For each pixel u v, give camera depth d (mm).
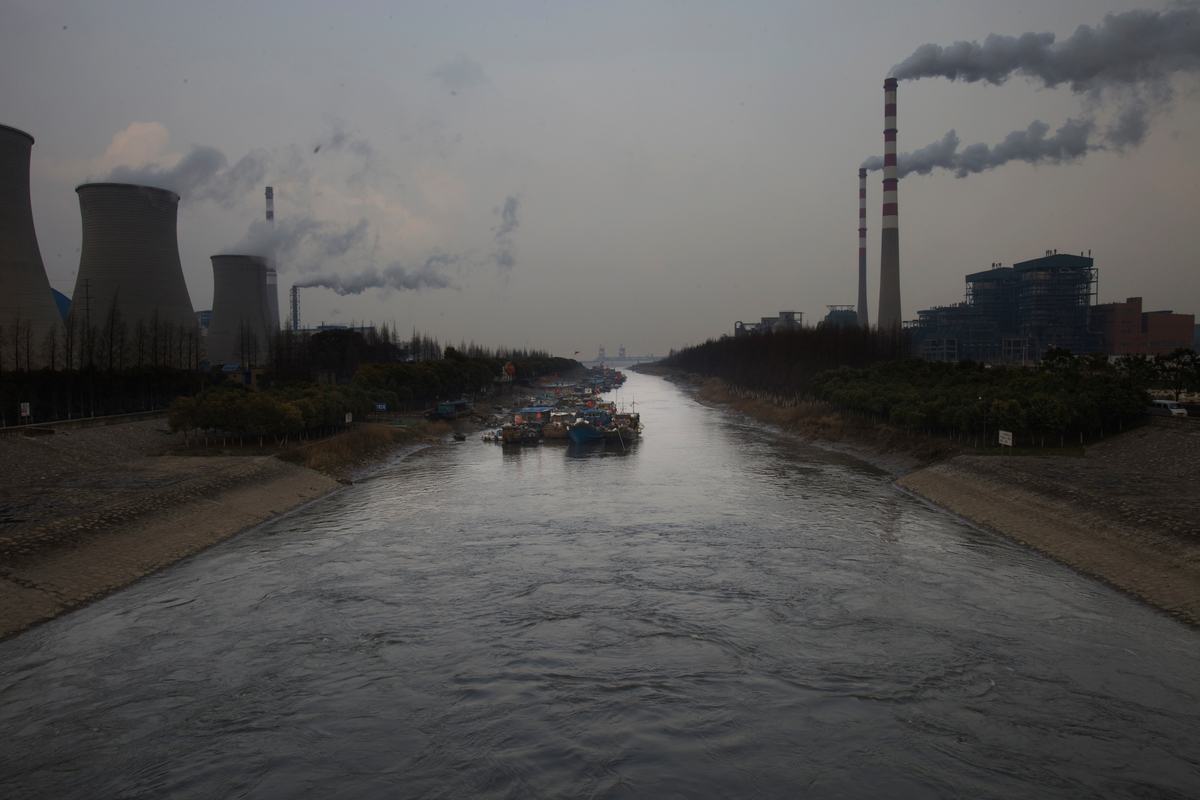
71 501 51750
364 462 84688
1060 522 49094
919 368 115688
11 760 24484
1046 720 26734
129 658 31969
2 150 123562
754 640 33844
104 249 146375
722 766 24672
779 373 155250
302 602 38781
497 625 35812
